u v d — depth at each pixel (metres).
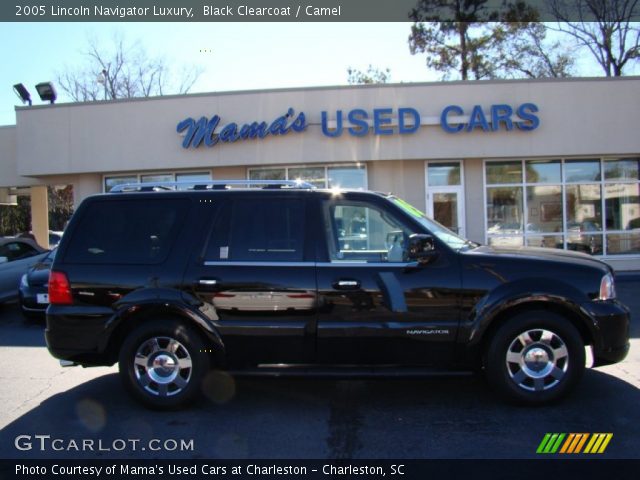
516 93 13.27
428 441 3.90
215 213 4.73
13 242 11.40
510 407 4.53
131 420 4.44
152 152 13.88
